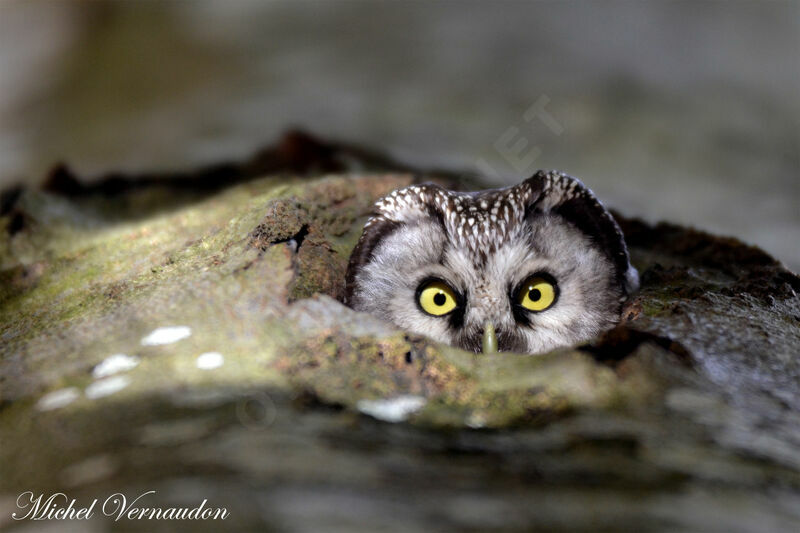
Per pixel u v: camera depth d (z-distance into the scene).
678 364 3.67
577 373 3.66
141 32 7.26
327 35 7.05
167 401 3.64
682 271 3.76
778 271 3.75
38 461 3.63
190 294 3.69
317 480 3.61
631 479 3.62
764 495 3.62
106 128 5.64
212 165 3.91
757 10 6.62
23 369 3.67
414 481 3.62
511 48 6.46
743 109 5.68
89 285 3.72
